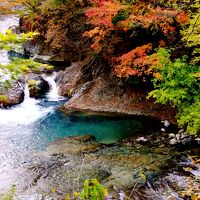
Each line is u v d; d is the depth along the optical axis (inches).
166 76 443.2
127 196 307.4
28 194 321.4
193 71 433.4
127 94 579.8
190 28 376.5
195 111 414.3
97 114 559.8
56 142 450.6
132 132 484.7
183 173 344.8
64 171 363.3
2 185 340.2
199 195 302.8
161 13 298.2
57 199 310.8
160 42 485.7
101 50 589.9
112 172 354.0
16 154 419.2
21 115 567.2
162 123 510.0
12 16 1176.8
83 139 457.4
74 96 617.6
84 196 125.6
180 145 423.8
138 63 471.5
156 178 336.2
